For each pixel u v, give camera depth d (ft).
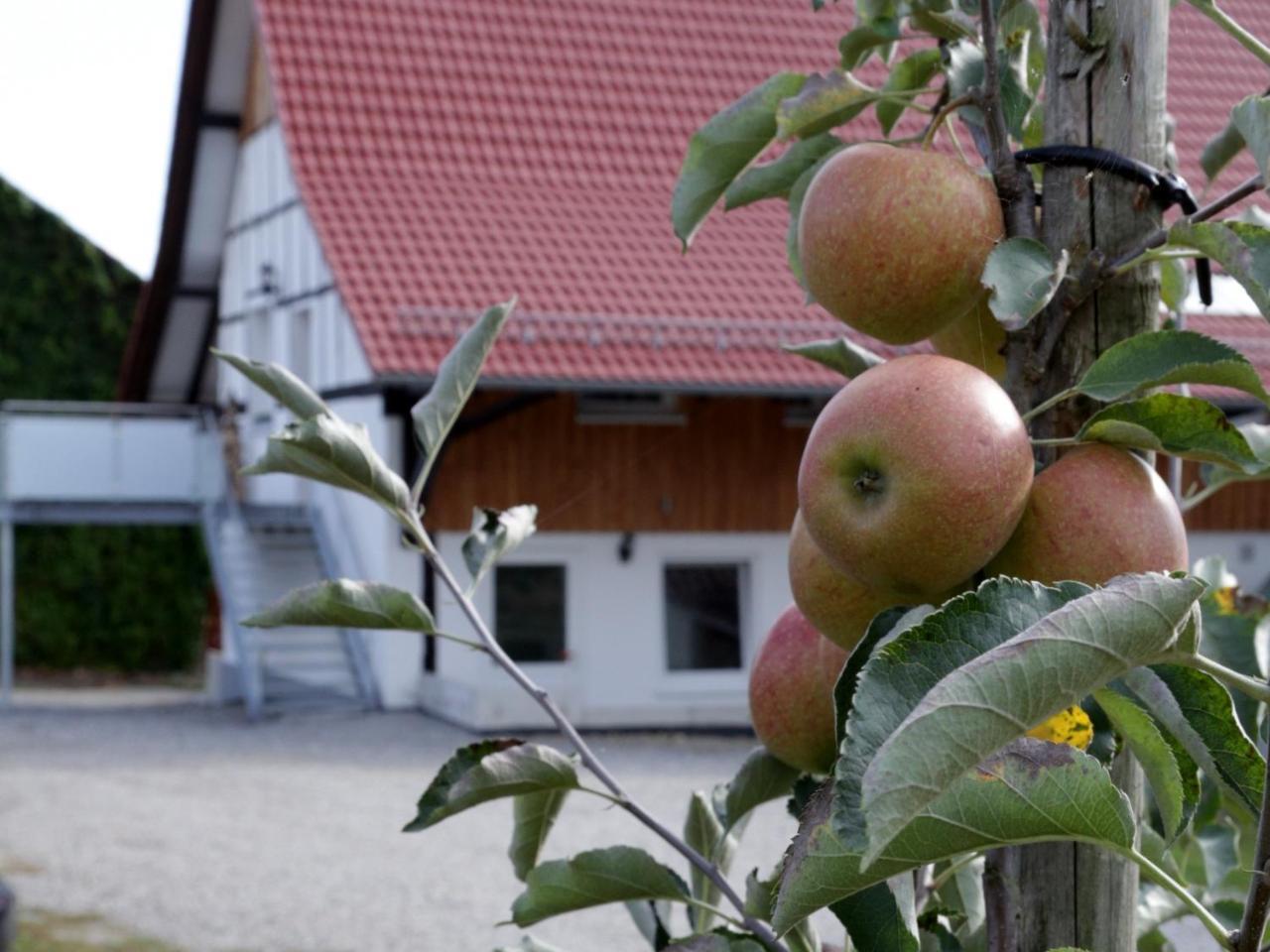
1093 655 3.07
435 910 30.25
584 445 54.34
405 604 5.57
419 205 54.85
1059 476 4.19
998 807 3.31
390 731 52.13
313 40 59.11
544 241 54.24
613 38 62.54
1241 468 4.13
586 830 35.86
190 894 31.32
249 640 58.13
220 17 67.67
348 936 28.43
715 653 55.83
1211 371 4.12
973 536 3.93
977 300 4.70
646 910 6.15
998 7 5.02
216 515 62.34
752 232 56.70
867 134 29.22
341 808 39.75
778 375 51.01
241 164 71.72
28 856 34.78
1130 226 4.64
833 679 5.03
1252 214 5.97
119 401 84.89
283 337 65.77
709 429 55.26
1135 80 4.73
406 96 58.44
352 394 55.98
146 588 87.81
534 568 54.44
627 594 54.80
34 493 62.03
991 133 4.63
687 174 5.52
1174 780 3.73
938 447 3.90
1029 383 4.66
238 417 73.05
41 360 90.53
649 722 54.60
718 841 5.74
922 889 5.24
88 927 28.81
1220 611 5.05
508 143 57.98
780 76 5.35
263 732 53.72
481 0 62.49
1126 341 4.24
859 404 4.02
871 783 2.88
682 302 52.65
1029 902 4.76
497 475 53.62
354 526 57.67
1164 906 6.15
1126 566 4.08
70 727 57.47
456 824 38.19
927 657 3.19
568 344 50.62
